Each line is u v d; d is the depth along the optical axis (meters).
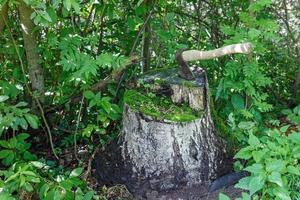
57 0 2.61
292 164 2.72
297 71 4.52
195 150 2.90
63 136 3.77
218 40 4.25
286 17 4.66
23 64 3.50
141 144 2.89
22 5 3.07
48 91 3.62
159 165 2.90
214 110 3.25
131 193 2.96
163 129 2.81
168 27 3.88
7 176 2.55
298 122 3.65
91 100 3.14
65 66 2.92
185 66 3.03
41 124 3.60
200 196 2.90
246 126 3.24
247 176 2.80
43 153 3.59
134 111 2.86
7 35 3.39
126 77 3.62
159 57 3.91
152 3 3.66
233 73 3.28
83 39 3.17
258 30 3.18
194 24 4.30
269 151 2.72
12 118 2.87
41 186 2.65
